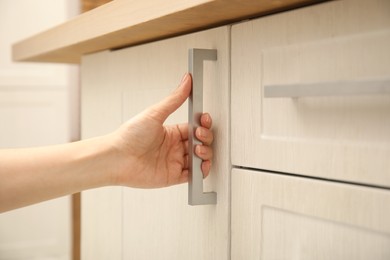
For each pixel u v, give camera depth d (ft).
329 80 1.73
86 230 3.63
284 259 1.96
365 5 1.61
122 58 3.06
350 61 1.66
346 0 1.67
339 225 1.73
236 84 2.16
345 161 1.69
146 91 2.81
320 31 1.76
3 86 6.92
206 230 2.35
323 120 1.77
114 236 3.22
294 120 1.89
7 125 6.95
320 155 1.78
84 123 3.66
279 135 1.96
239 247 2.18
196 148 2.22
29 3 7.07
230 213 2.23
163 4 2.10
